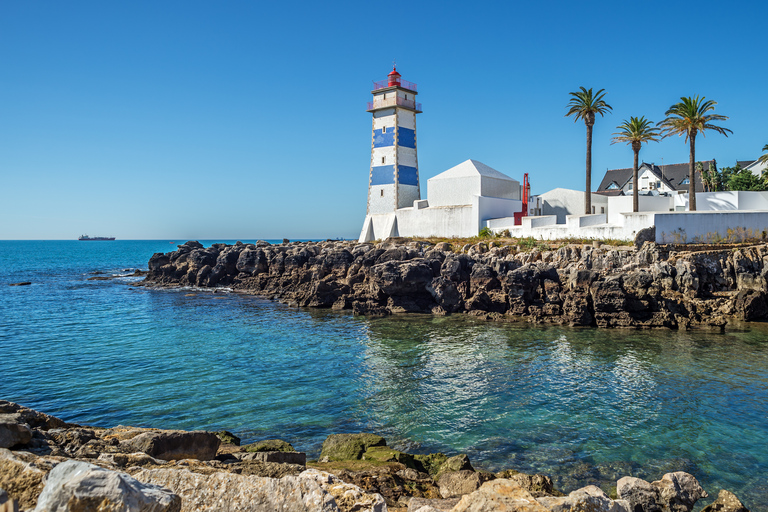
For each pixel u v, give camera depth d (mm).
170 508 5441
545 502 7871
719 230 44719
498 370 26625
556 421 19609
